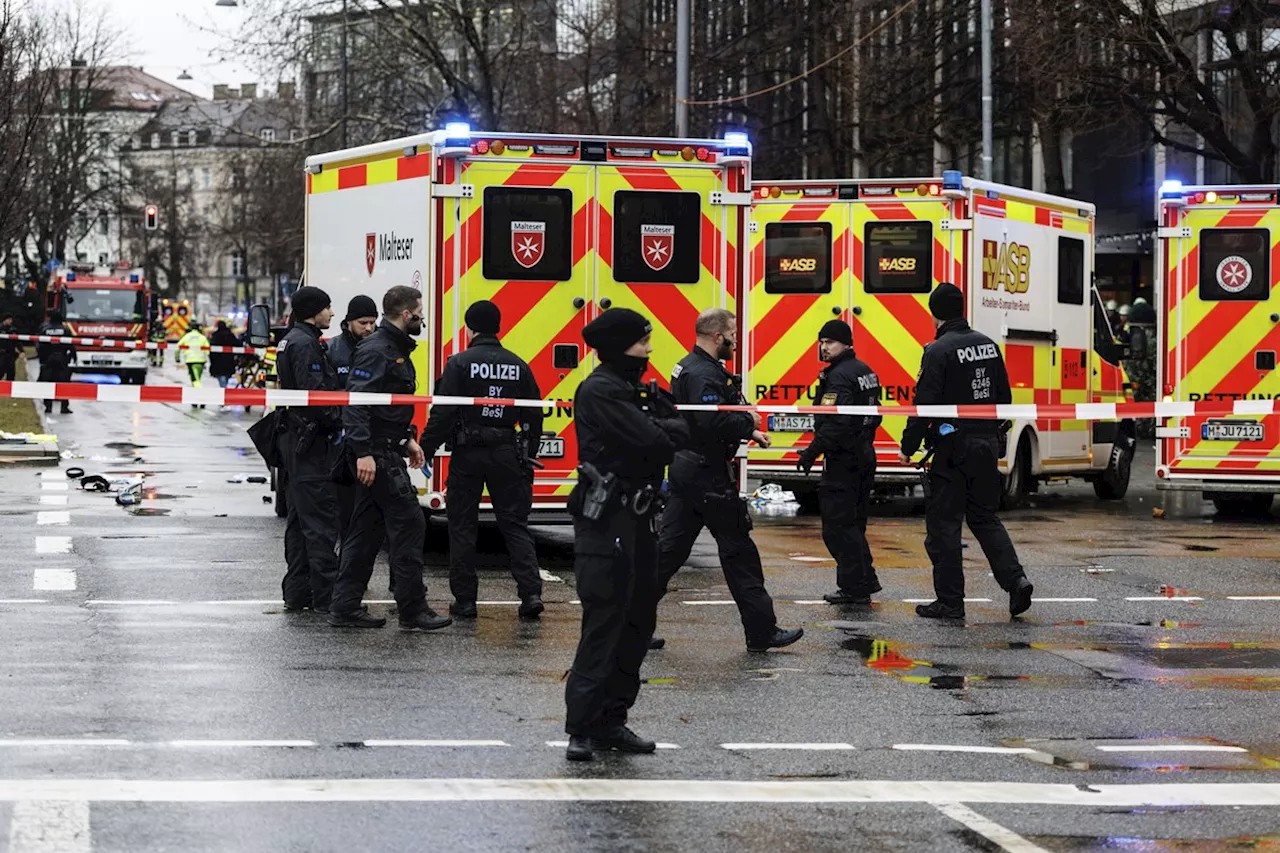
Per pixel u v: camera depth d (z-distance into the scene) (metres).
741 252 21.08
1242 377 27.03
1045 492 33.66
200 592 18.14
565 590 18.92
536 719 12.27
